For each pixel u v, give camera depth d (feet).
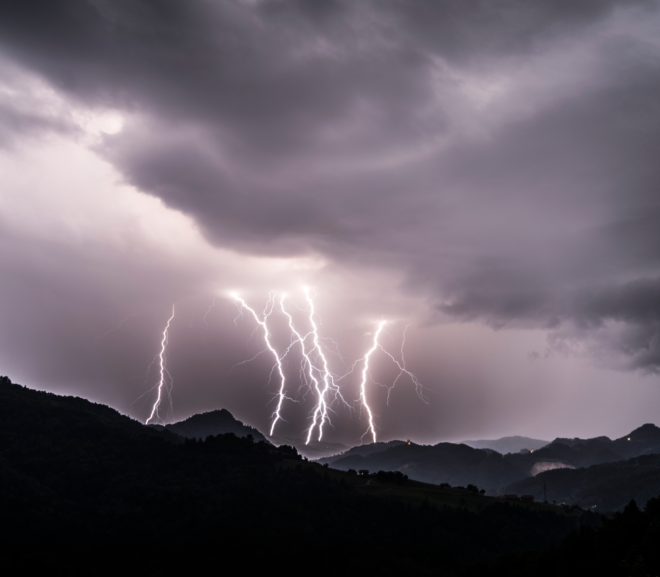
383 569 355.77
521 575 245.04
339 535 390.21
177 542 360.28
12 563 296.71
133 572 342.44
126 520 386.32
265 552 354.54
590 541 229.04
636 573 162.91
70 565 334.85
